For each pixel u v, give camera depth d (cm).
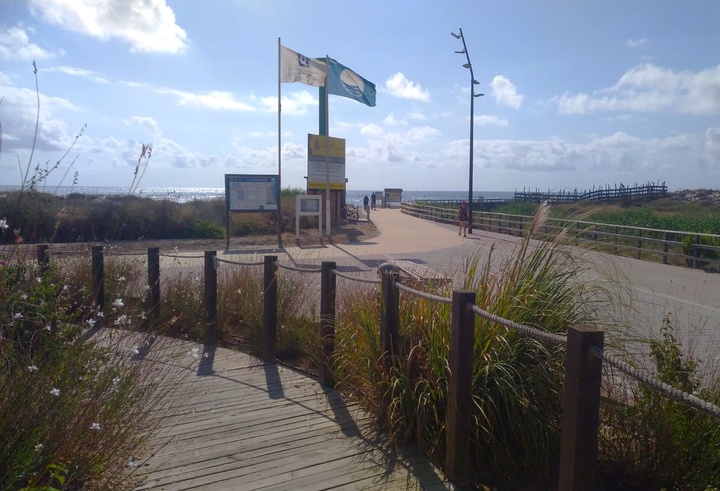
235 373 622
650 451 403
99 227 1755
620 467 418
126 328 552
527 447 408
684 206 5078
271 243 2283
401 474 404
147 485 383
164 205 2408
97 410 354
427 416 436
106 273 809
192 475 398
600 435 422
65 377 353
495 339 427
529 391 417
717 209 4100
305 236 2522
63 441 329
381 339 477
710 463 387
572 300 468
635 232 2064
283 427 481
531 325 435
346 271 1457
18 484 311
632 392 420
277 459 425
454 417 387
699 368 460
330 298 583
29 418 320
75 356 390
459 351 382
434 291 509
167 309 779
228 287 805
